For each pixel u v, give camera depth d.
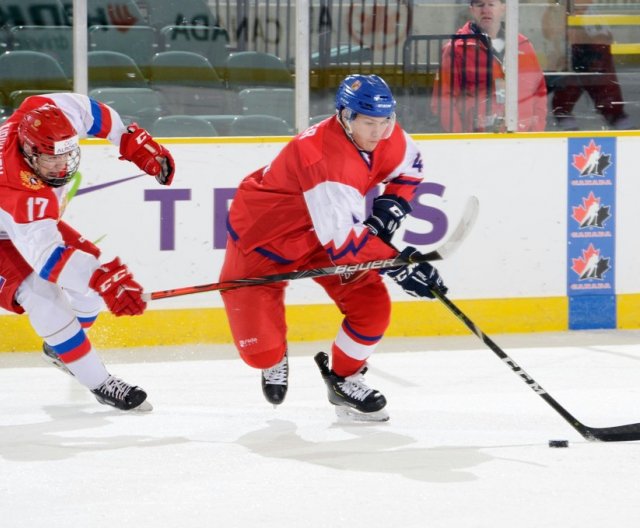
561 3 16.52
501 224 16.28
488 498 8.52
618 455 9.71
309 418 11.34
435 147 16.03
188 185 15.47
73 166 10.52
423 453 9.88
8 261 11.13
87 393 12.66
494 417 11.32
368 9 16.08
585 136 16.41
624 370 13.83
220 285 10.23
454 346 15.47
